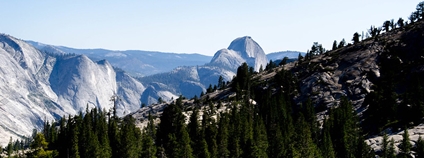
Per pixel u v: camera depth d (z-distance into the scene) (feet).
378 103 526.98
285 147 436.76
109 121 514.27
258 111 585.63
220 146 424.87
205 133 462.19
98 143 422.82
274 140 441.68
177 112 502.79
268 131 497.87
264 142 448.24
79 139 437.58
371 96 559.79
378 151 417.69
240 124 468.34
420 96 497.46
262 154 425.28
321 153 437.58
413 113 469.16
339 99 655.76
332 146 444.96
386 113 504.84
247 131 455.63
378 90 598.34
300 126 480.64
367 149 417.08
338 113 507.30
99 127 490.08
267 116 549.54
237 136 450.71
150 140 422.41
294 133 468.34
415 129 435.53
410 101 490.90
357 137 472.03
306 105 586.86
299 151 424.05
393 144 396.37
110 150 432.25
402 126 460.55
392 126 471.62
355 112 540.11
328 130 485.56
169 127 491.72
